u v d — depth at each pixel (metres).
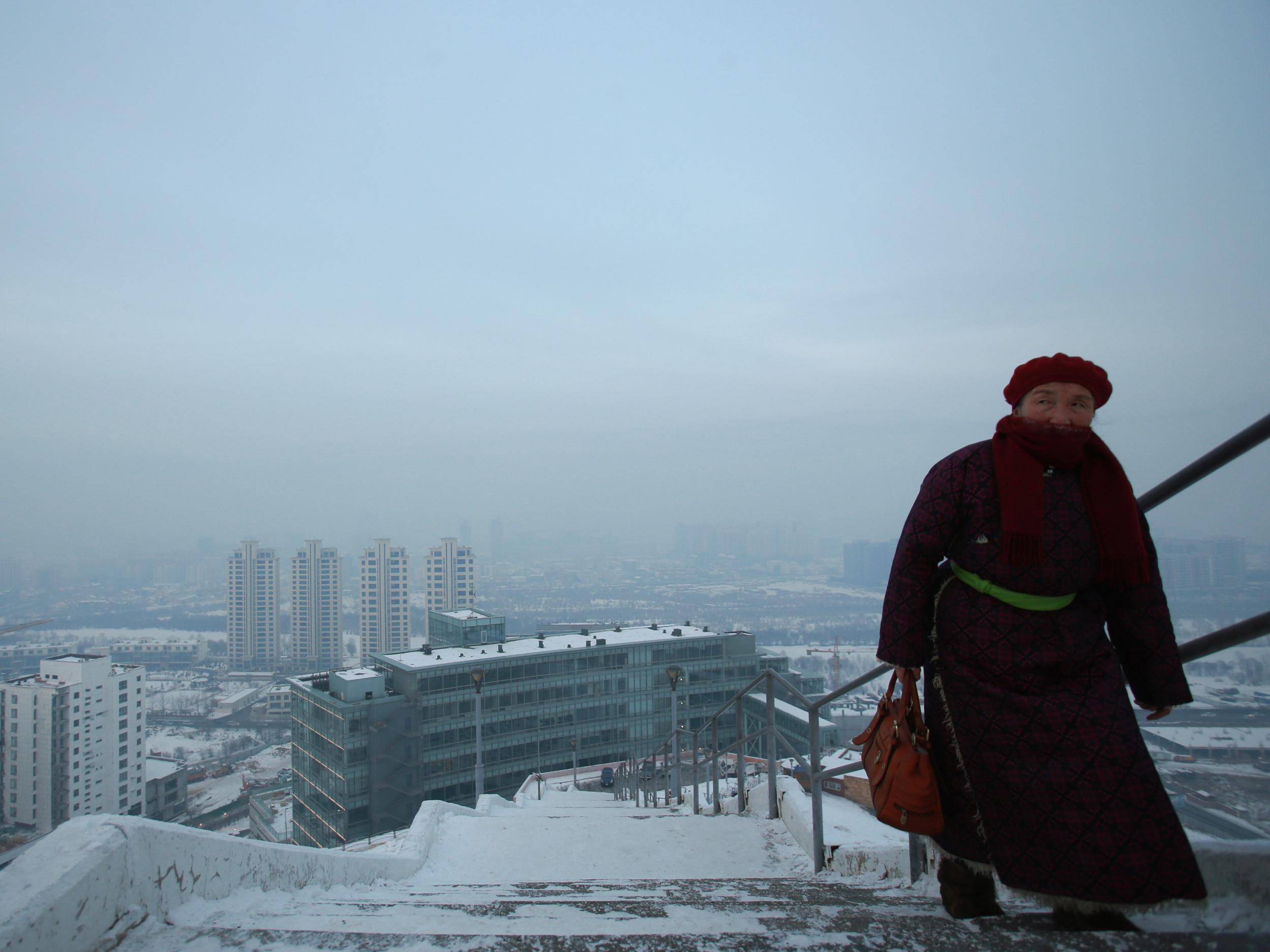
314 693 41.22
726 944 1.80
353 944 1.81
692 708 46.75
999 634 1.82
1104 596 1.93
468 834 5.23
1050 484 1.84
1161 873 1.61
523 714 42.59
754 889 3.08
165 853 2.11
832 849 3.96
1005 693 1.80
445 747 40.19
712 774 7.05
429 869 4.44
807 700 4.11
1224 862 1.89
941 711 1.98
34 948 1.53
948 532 1.91
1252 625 1.96
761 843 4.77
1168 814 1.67
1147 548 1.88
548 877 4.22
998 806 1.77
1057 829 1.68
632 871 4.26
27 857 1.79
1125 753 1.70
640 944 1.82
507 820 5.59
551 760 43.28
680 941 1.84
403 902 2.69
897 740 2.04
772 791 5.38
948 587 1.98
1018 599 1.82
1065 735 1.72
